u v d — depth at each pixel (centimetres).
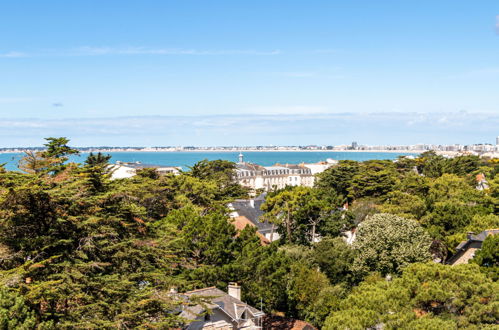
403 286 3650
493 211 8900
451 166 14312
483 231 6191
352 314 3341
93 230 3083
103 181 3528
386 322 3225
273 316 5022
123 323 2809
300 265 5481
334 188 11381
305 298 5147
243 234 5031
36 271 2877
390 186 10562
